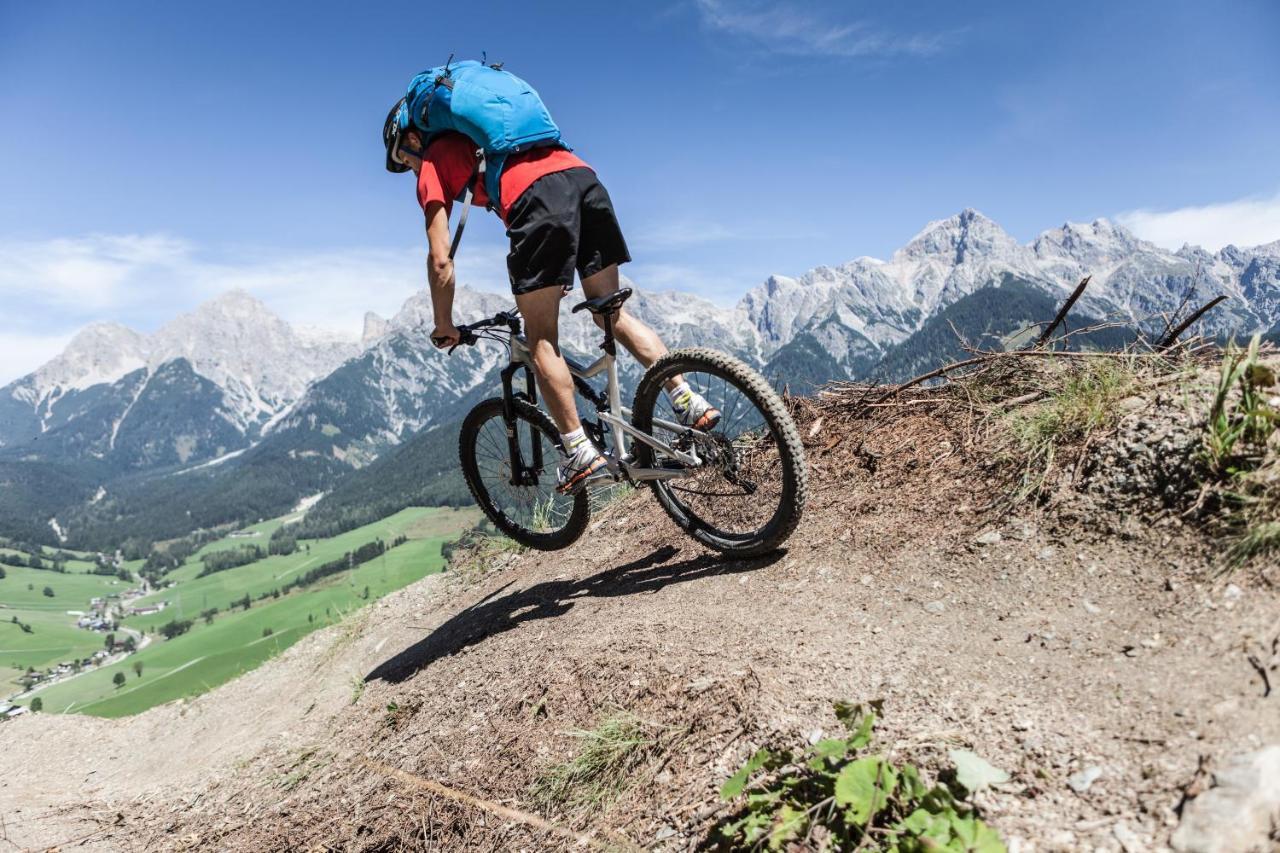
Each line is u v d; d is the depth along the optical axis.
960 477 3.34
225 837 3.54
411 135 3.76
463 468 4.63
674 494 3.94
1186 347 3.12
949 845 1.62
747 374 3.29
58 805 4.69
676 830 2.20
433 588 6.02
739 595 3.29
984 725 2.03
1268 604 2.04
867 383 4.37
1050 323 3.74
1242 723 1.71
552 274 3.37
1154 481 2.64
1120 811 1.64
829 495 3.75
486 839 2.65
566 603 3.99
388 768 3.35
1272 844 1.41
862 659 2.51
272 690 5.73
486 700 3.35
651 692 2.78
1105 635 2.24
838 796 1.79
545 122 3.48
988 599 2.64
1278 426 2.41
